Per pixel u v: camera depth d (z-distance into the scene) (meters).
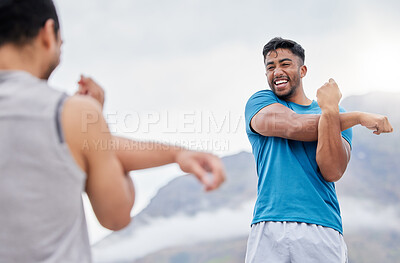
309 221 2.19
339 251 2.21
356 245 55.75
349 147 2.39
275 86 2.51
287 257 2.19
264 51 2.58
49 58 1.02
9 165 0.89
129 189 1.00
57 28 1.04
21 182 0.89
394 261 53.03
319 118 2.25
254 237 2.30
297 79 2.52
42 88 0.94
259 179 2.42
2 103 0.91
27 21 0.98
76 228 0.94
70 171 0.91
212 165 0.88
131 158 0.98
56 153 0.90
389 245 56.97
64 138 0.91
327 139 2.19
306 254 2.17
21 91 0.93
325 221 2.21
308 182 2.25
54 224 0.91
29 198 0.89
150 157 0.97
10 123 0.90
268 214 2.25
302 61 2.57
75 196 0.93
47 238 0.90
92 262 0.99
